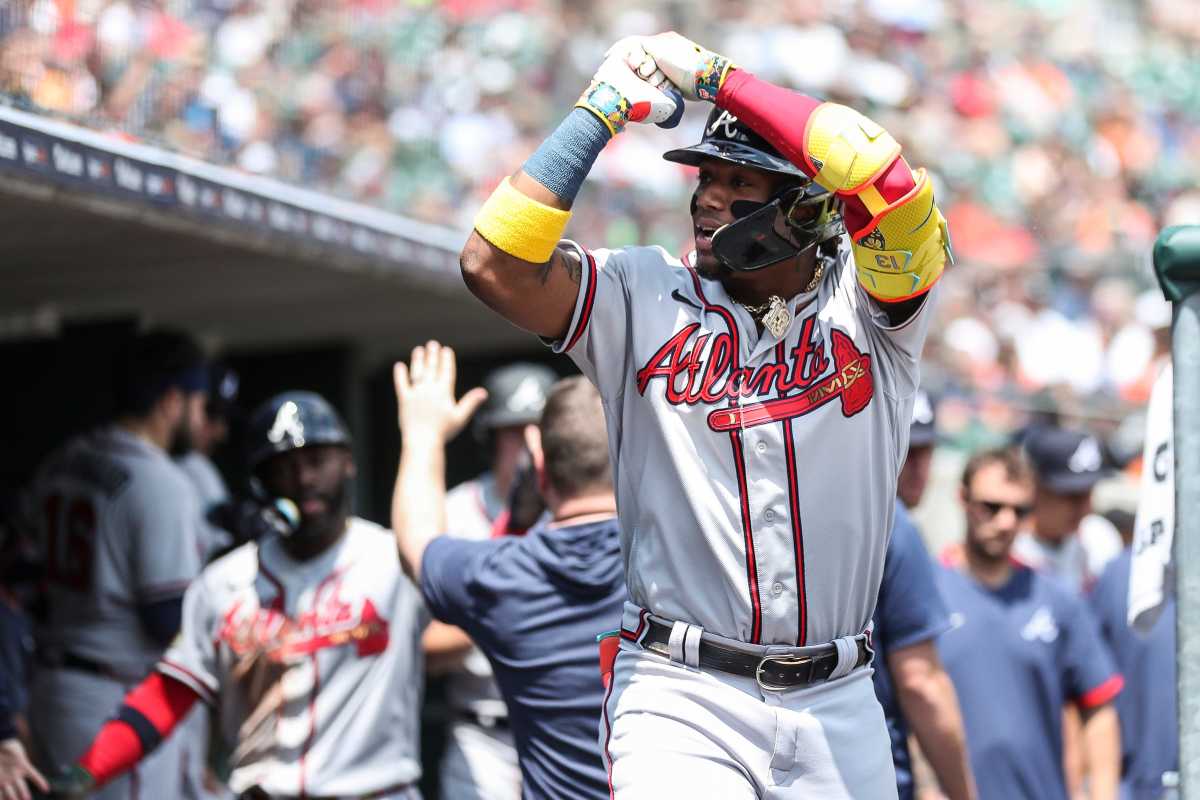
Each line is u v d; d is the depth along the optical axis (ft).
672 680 28.71
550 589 37.09
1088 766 56.95
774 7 169.27
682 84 28.12
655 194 127.24
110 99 55.67
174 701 46.26
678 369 28.58
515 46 127.85
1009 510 55.36
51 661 58.59
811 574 28.45
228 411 71.56
